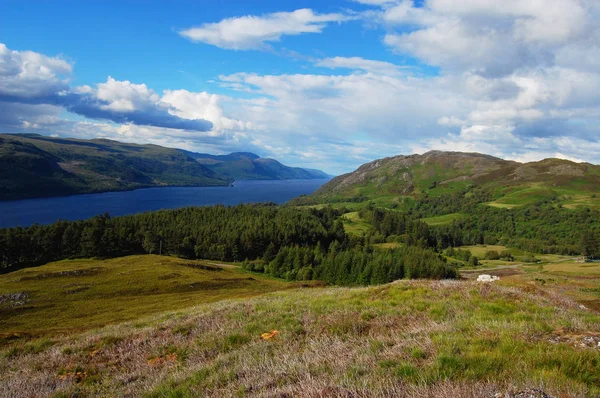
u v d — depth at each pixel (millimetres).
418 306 15617
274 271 125688
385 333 12492
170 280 79250
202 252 147625
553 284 45625
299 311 17062
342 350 10742
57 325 45594
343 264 111875
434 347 8930
